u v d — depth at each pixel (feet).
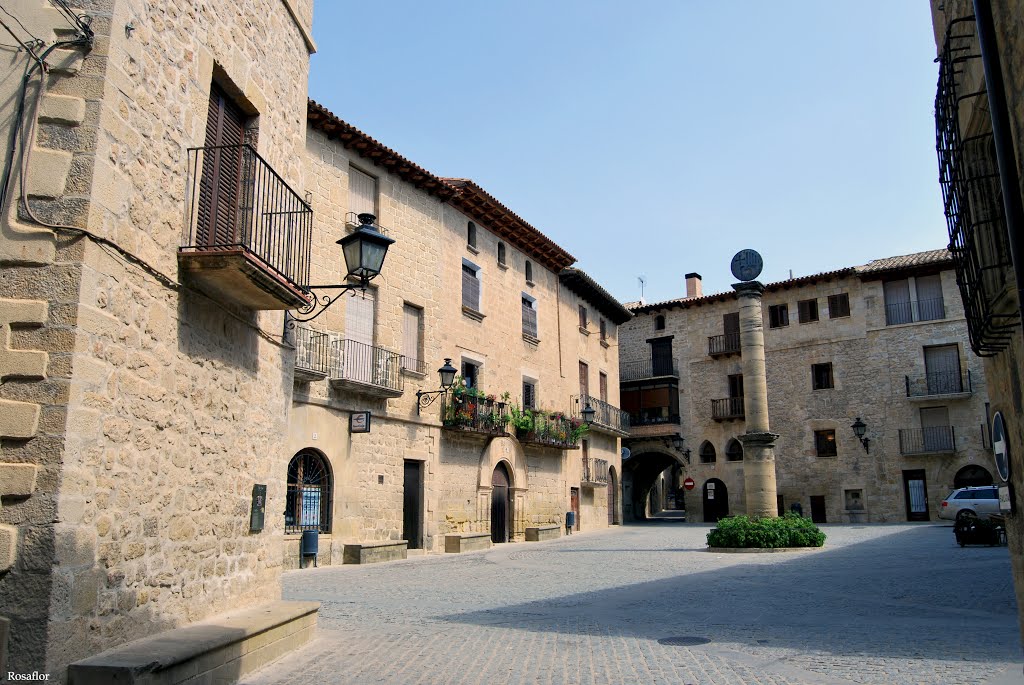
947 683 20.31
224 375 24.32
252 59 26.76
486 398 80.94
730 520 67.62
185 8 22.03
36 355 16.39
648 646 26.25
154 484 19.93
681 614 33.35
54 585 15.64
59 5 17.83
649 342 142.41
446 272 79.25
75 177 17.26
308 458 59.47
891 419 117.80
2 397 16.28
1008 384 18.10
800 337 127.54
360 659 24.03
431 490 72.90
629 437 132.05
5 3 17.76
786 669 22.49
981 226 18.37
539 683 21.08
